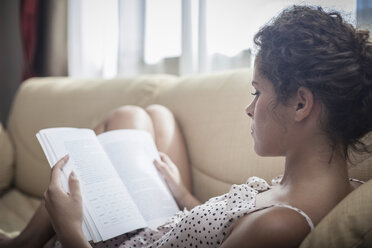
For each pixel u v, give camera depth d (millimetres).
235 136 1082
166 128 1153
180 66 1754
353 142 591
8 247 915
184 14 1704
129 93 1471
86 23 2115
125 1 1907
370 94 553
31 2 2254
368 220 442
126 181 885
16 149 1699
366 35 588
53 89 1726
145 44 1895
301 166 571
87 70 2127
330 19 577
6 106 2764
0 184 1632
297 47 552
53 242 926
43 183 1555
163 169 974
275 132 586
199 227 672
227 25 1545
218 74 1263
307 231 509
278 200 565
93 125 1489
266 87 594
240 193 665
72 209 669
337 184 559
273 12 1396
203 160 1142
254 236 504
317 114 549
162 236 789
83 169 786
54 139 812
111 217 744
